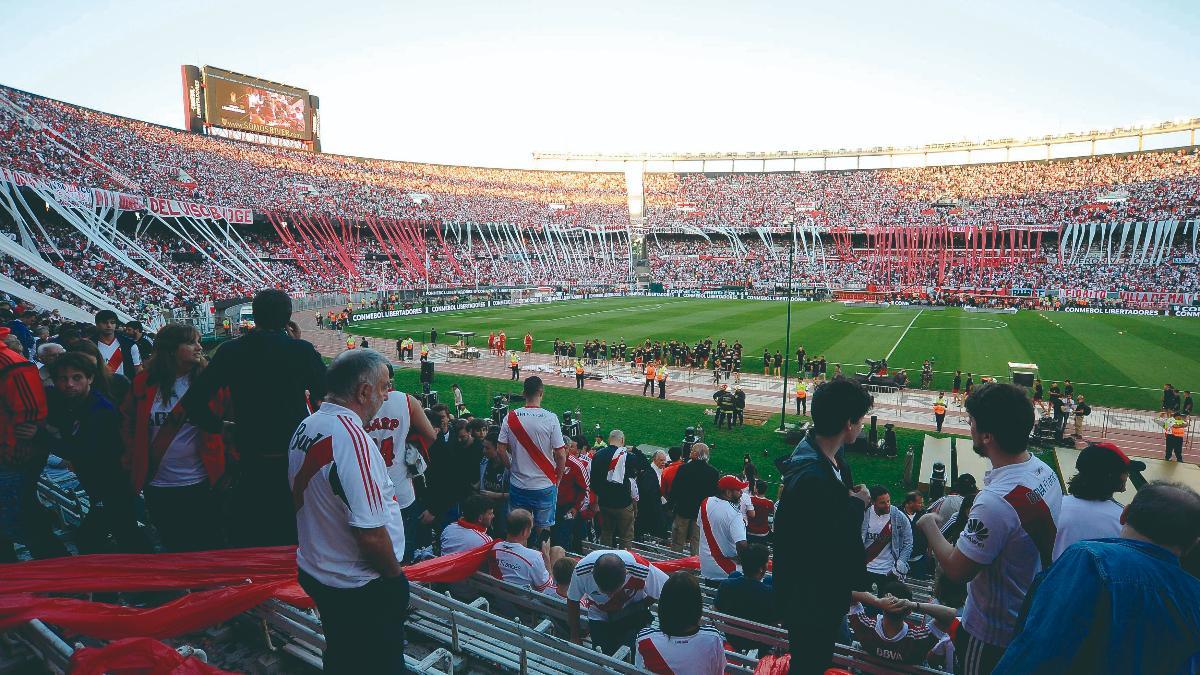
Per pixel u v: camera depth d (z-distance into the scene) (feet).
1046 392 105.91
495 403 80.48
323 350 154.92
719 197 392.06
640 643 14.56
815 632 10.80
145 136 252.42
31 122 212.23
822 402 11.44
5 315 49.21
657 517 42.91
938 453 75.10
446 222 320.09
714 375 123.34
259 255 248.93
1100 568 8.50
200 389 15.26
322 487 10.82
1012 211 309.42
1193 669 8.22
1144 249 263.08
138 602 17.10
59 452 18.35
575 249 364.58
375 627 11.23
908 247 314.76
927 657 16.52
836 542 10.80
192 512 17.62
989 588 12.49
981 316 209.97
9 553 17.52
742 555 20.94
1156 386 109.09
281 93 310.04
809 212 357.82
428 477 27.07
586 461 40.57
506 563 20.98
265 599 14.30
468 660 15.71
